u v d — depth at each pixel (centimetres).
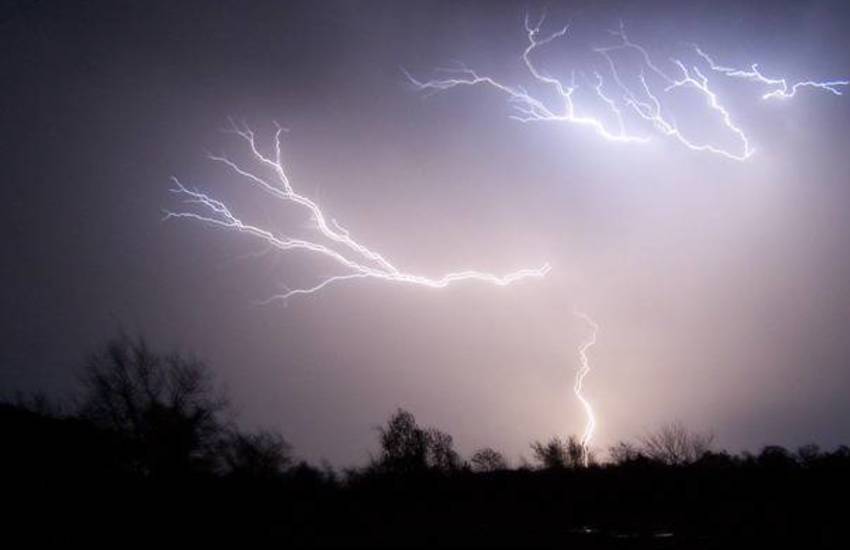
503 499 2358
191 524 1723
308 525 1820
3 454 1714
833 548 1441
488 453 3062
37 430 1822
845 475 2461
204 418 1962
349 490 2398
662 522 1873
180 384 1952
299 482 2223
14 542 1436
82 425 1873
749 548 1465
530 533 1689
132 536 1577
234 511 1870
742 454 3391
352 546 1506
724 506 2116
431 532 1705
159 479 1847
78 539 1509
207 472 1934
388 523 1881
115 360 1919
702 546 1496
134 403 1891
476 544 1526
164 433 1873
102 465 1809
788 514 1873
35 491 1652
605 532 1695
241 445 2064
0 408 1908
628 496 2370
